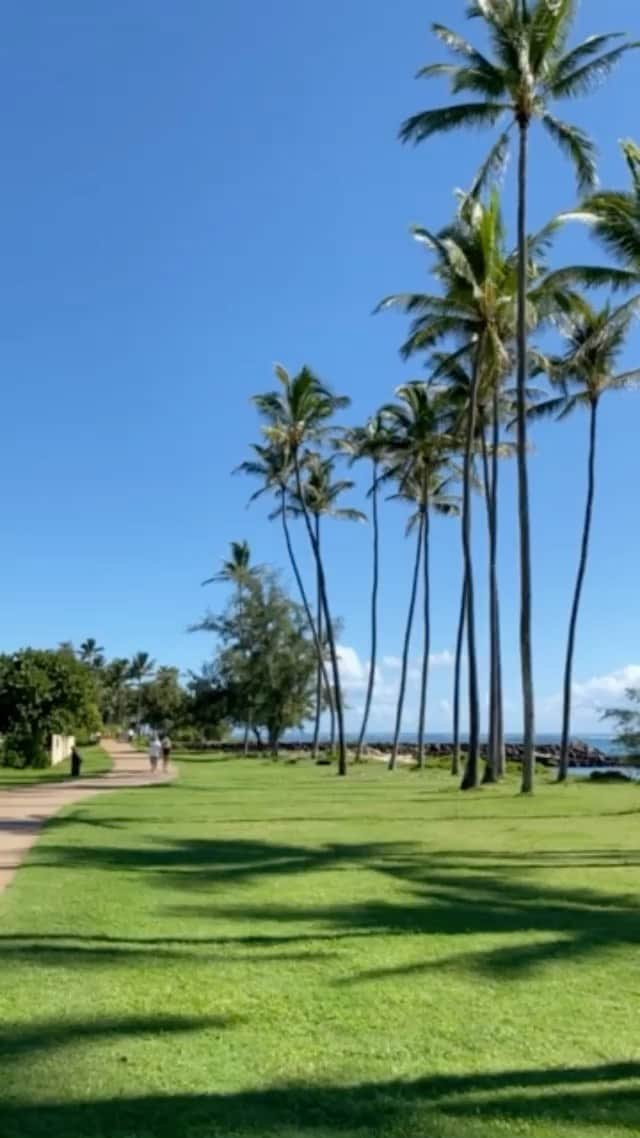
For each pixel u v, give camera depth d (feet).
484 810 76.48
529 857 49.06
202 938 30.25
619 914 34.27
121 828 62.08
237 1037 21.09
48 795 93.04
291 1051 20.29
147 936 30.48
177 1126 16.53
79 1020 22.02
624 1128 16.66
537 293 93.71
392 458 161.99
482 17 88.07
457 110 88.99
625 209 74.13
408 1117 17.03
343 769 141.59
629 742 86.69
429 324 101.04
